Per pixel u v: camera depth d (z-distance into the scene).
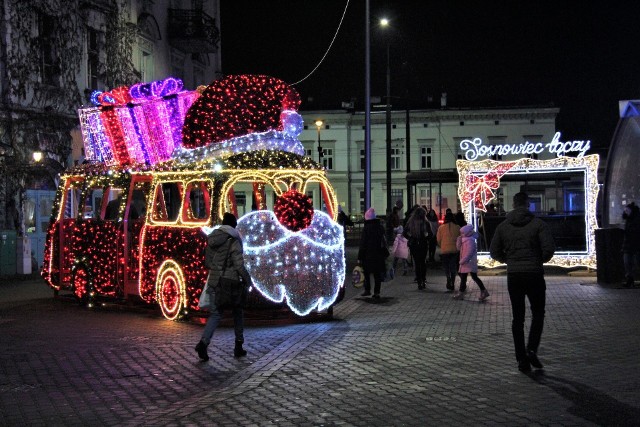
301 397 7.75
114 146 16.41
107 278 14.81
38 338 11.45
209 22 38.69
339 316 13.72
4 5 23.66
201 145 13.47
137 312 14.39
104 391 8.16
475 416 6.86
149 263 13.73
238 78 13.38
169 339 11.35
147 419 6.99
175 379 8.72
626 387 7.80
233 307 9.94
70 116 26.45
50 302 16.09
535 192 42.78
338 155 74.88
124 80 30.62
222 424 6.79
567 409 6.99
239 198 51.62
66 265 16.19
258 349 10.53
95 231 15.18
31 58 24.77
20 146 23.98
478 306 14.89
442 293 17.47
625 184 21.17
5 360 9.79
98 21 29.16
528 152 23.38
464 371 8.80
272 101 13.50
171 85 15.28
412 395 7.71
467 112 72.81
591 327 11.66
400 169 74.25
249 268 12.26
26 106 24.48
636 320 12.28
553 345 10.23
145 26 33.44
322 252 12.85
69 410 7.39
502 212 31.64
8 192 23.28
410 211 23.56
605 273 18.30
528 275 8.62
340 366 9.24
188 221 13.38
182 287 12.89
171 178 13.64
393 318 13.39
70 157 26.61
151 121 15.51
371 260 16.28
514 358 9.49
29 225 24.27
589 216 21.70
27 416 7.18
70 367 9.37
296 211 12.41
